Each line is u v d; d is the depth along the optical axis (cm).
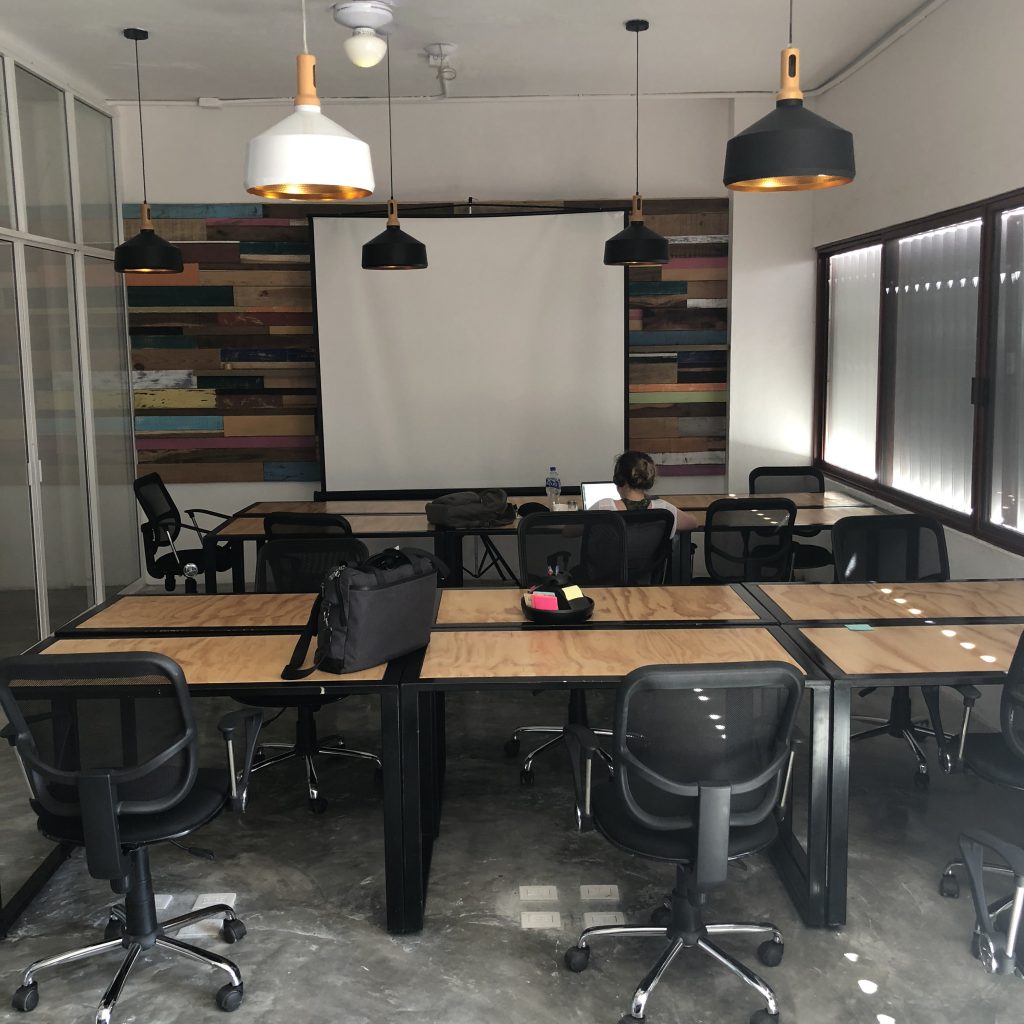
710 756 254
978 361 477
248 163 288
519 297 742
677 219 739
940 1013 267
